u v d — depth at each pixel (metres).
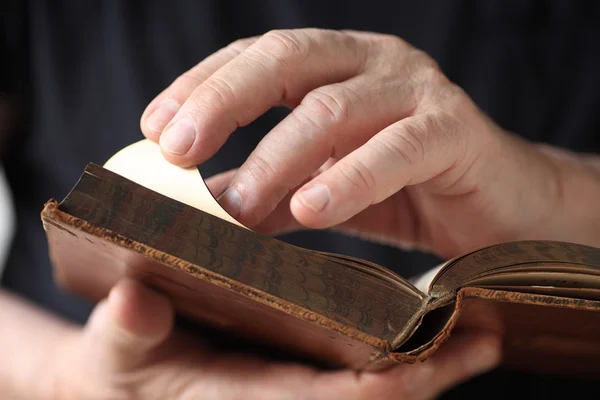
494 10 0.64
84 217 0.32
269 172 0.39
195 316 0.44
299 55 0.41
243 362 0.46
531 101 0.65
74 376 0.48
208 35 0.68
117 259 0.36
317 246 0.66
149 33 0.68
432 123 0.40
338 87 0.41
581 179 0.48
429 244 0.51
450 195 0.45
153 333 0.43
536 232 0.47
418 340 0.35
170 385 0.45
